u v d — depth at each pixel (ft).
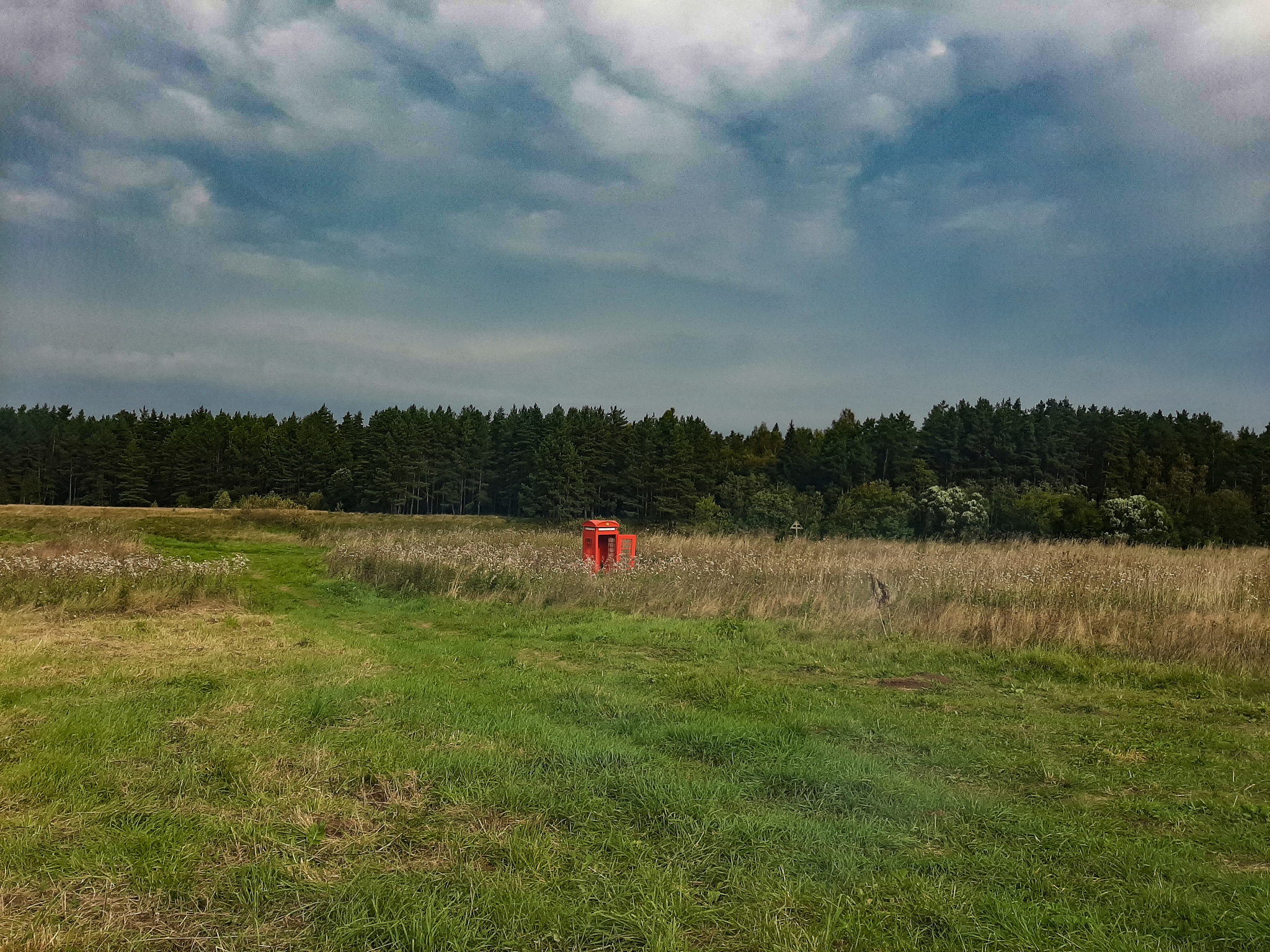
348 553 64.54
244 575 59.16
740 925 11.07
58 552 60.70
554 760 17.87
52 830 13.41
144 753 17.65
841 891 12.21
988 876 12.79
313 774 16.56
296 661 28.96
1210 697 26.89
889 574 51.34
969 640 36.22
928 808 15.88
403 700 23.31
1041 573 50.78
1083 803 16.57
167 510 142.72
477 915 11.15
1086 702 26.03
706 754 19.24
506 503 286.66
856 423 274.98
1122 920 11.37
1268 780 18.10
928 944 10.79
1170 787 17.60
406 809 14.97
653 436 244.01
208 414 331.98
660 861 13.04
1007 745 20.83
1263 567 58.34
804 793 16.55
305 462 269.85
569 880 12.25
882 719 23.03
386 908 11.21
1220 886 12.56
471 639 36.58
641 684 27.73
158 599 43.29
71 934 10.37
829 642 36.27
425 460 266.16
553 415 291.79
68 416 307.99
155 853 12.75
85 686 23.88
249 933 10.61
